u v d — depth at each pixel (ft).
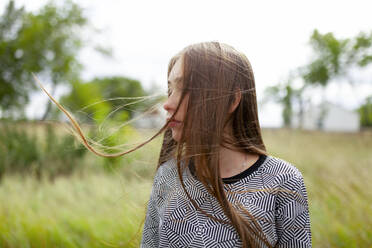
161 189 2.98
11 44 24.85
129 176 7.23
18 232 8.68
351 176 13.16
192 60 2.50
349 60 63.10
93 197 12.07
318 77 67.87
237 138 2.67
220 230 2.49
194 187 2.69
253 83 2.68
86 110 3.73
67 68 25.79
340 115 136.67
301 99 81.35
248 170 2.60
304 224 2.50
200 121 2.42
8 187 13.38
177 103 2.55
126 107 3.33
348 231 8.23
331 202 10.38
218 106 2.44
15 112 24.58
